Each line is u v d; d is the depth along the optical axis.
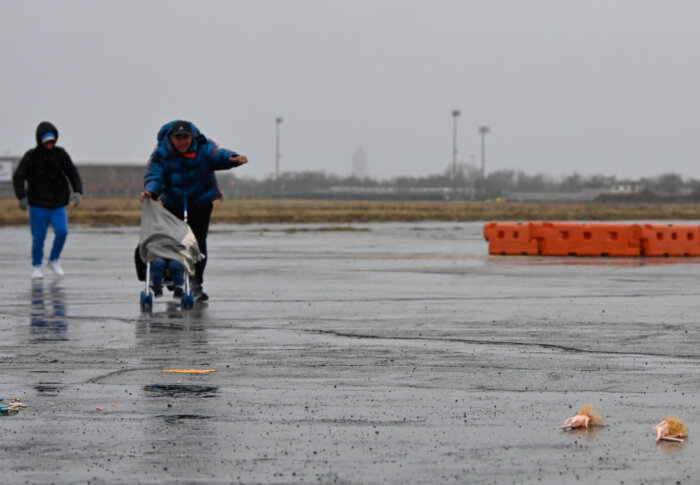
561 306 21.08
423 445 9.54
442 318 19.06
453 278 28.38
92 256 39.28
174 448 9.44
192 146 22.06
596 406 11.18
